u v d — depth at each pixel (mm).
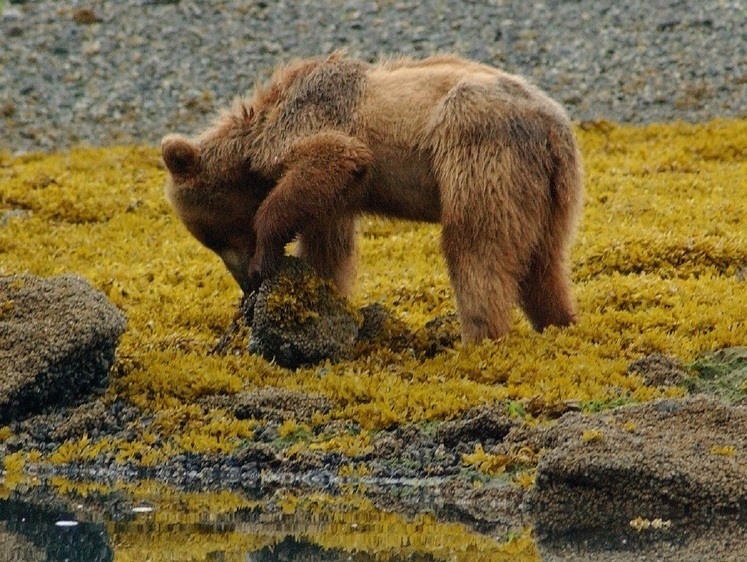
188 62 73875
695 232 45062
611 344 32750
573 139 32625
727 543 23719
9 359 30859
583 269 41688
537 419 29406
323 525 25438
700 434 26750
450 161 31422
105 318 31594
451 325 33844
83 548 23906
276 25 77500
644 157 58031
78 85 71875
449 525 25359
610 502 25578
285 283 32625
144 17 79250
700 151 58594
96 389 31781
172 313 38469
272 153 33406
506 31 74875
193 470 29125
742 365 31344
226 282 42469
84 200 53438
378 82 32906
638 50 71938
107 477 29062
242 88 70688
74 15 79375
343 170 32000
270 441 29844
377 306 34469
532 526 25328
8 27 78312
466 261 31578
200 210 34938
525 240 31734
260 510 26531
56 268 44656
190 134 65688
